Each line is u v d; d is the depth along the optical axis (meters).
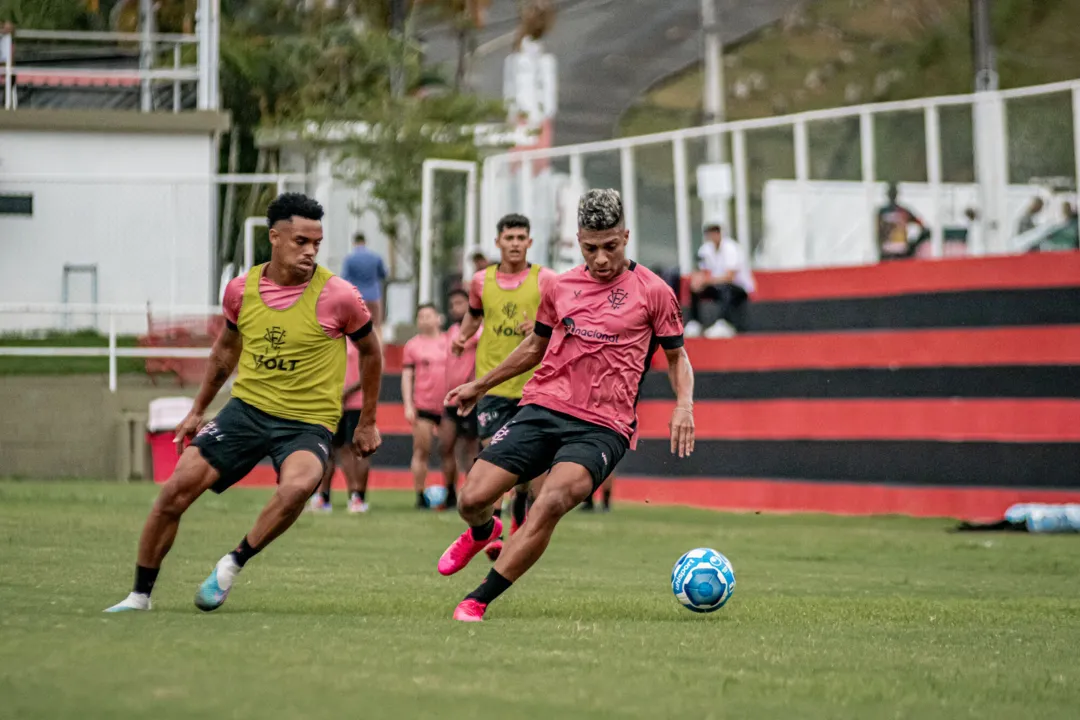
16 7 96.81
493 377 27.84
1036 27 166.12
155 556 26.75
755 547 49.47
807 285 87.50
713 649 23.39
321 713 16.14
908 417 71.19
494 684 18.77
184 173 93.31
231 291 27.31
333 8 121.75
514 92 137.00
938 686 20.30
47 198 87.19
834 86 191.00
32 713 15.59
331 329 27.12
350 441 60.50
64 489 69.69
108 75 92.88
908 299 80.50
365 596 31.05
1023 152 82.44
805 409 73.75
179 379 85.12
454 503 63.28
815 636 25.91
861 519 65.38
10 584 31.53
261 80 111.44
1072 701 19.42
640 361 27.23
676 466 76.50
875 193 87.44
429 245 92.81
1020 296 76.75
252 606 28.50
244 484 82.00
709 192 90.81
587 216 26.83
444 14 127.38
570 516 62.84
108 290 87.50
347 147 101.75
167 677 18.11
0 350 81.19
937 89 180.75
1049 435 68.00
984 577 41.16
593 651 22.50
